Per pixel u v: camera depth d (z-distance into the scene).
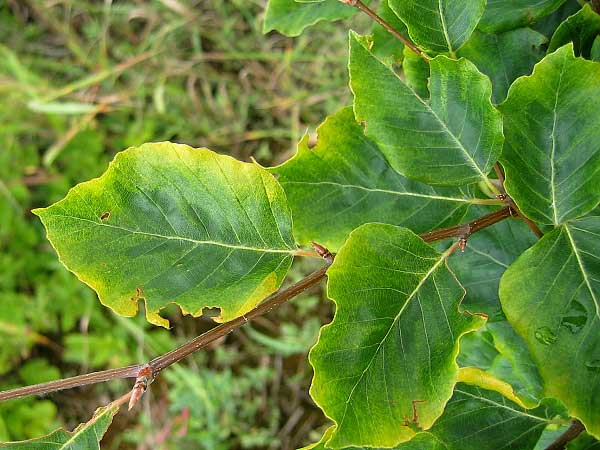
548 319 0.19
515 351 0.27
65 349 0.75
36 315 0.73
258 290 0.21
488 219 0.22
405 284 0.20
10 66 0.76
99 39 0.78
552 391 0.19
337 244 0.25
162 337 0.72
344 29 0.67
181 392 0.70
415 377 0.19
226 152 0.75
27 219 0.75
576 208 0.20
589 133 0.20
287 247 0.22
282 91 0.73
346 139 0.25
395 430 0.19
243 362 0.72
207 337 0.21
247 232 0.21
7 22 0.81
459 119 0.21
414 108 0.22
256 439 0.69
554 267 0.20
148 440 0.70
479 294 0.27
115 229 0.21
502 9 0.25
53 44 0.81
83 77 0.79
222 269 0.21
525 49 0.26
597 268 0.20
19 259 0.73
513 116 0.20
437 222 0.25
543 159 0.21
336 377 0.19
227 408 0.69
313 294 0.69
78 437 0.22
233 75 0.75
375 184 0.25
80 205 0.21
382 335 0.19
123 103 0.75
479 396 0.25
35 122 0.76
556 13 0.28
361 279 0.20
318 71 0.70
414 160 0.22
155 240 0.21
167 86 0.75
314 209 0.25
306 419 0.70
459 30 0.23
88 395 0.74
